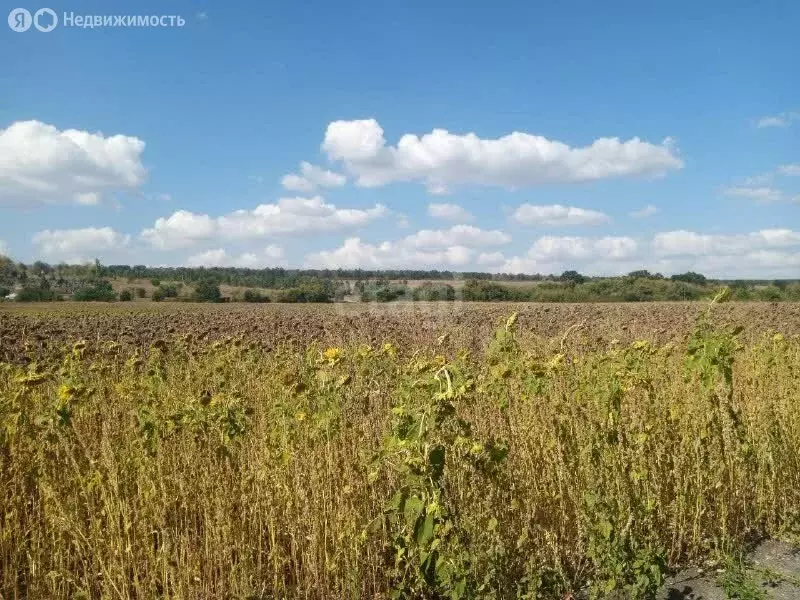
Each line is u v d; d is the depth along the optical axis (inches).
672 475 225.6
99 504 191.6
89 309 1689.2
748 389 296.7
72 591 176.6
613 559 183.5
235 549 187.5
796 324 807.1
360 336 561.3
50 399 240.7
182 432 204.1
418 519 165.6
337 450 206.4
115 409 250.5
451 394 166.4
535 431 222.7
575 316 887.7
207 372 336.2
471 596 168.6
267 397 282.0
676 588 199.0
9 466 195.6
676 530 221.3
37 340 561.0
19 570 189.2
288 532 192.5
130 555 173.9
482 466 181.2
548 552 195.9
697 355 242.7
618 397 226.1
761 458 241.8
